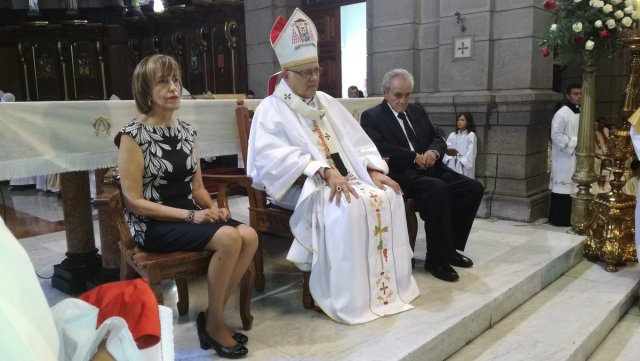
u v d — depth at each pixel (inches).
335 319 103.3
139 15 390.0
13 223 224.2
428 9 226.7
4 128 97.0
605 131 245.1
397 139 135.6
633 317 139.2
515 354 106.2
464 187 132.8
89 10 432.8
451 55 217.5
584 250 166.2
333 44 293.4
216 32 333.4
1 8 423.5
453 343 104.0
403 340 95.5
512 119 205.3
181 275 89.3
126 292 45.9
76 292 128.8
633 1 158.2
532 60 200.5
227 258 86.7
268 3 291.7
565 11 169.8
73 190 127.3
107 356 38.3
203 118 131.4
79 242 129.3
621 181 158.4
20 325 27.3
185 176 96.3
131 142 88.7
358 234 102.7
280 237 170.4
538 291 139.4
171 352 43.9
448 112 219.8
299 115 115.3
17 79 410.3
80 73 404.8
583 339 113.3
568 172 197.2
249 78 311.7
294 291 120.9
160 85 89.5
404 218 113.6
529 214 205.2
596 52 167.3
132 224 92.7
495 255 148.3
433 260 129.0
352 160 118.6
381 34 238.5
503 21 204.8
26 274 30.0
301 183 112.3
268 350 91.8
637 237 144.2
